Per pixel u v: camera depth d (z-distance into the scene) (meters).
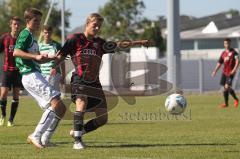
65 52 30.72
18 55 30.27
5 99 47.16
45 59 29.94
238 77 112.38
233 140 35.22
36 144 31.33
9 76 46.38
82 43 30.64
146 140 35.50
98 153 29.33
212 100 82.81
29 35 31.09
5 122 49.94
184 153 29.28
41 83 30.80
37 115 57.56
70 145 32.78
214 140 35.25
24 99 90.06
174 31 96.62
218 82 114.56
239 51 127.19
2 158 27.77
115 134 39.12
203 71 113.56
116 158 27.56
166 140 35.41
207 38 197.00
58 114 31.14
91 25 30.56
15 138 36.97
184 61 114.38
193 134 38.97
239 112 59.81
